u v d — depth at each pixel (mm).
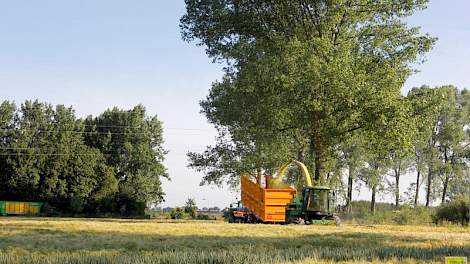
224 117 48750
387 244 20141
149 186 77562
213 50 39250
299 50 34469
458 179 68938
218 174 59844
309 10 37281
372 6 36688
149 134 82000
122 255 15070
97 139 79250
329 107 34156
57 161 69625
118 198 73125
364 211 46719
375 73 35719
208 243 19797
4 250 16984
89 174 70625
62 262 13352
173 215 65938
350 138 37344
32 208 66688
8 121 72000
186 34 39281
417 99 35875
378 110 33844
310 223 32906
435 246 18516
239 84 39000
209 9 38438
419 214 42406
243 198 35625
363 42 37500
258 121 38625
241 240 21016
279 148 49438
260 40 38344
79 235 21938
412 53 35781
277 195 33875
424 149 69500
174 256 14375
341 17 36812
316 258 14711
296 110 35500
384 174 68625
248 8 38031
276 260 14117
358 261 14422
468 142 69062
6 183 68438
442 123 68562
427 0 36219
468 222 39938
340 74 33250
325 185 38219
